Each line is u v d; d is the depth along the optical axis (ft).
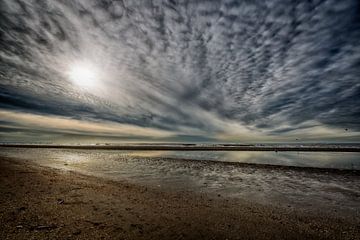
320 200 27.25
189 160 81.41
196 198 26.61
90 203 20.99
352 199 27.89
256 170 55.21
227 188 33.94
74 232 14.25
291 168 58.49
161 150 168.86
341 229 17.35
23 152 112.68
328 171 53.21
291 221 18.88
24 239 12.89
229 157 102.58
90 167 56.13
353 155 118.01
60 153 110.22
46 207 18.83
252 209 22.43
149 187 32.58
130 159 82.48
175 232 15.37
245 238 14.92
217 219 18.58
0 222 14.94
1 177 30.91
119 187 30.14
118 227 15.57
